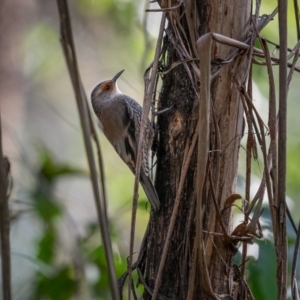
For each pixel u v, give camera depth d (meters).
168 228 5.14
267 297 6.45
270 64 4.82
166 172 5.46
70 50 3.50
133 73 17.11
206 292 4.54
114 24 18.19
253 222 4.78
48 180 9.37
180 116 5.35
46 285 8.57
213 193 4.73
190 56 5.12
